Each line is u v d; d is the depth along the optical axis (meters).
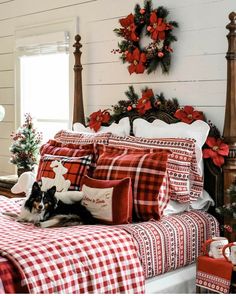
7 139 5.21
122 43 3.87
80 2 4.33
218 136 3.34
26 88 5.01
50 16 4.62
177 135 3.31
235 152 3.17
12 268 2.15
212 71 3.40
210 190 3.30
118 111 3.88
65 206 2.93
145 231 2.76
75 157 3.37
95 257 2.40
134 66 3.79
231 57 3.14
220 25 3.35
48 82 4.81
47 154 3.60
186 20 3.53
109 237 2.56
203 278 2.72
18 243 2.33
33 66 4.95
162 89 3.71
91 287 2.33
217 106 3.38
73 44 4.32
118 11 4.01
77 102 4.22
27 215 2.92
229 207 2.95
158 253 2.77
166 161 2.98
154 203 2.92
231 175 3.18
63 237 2.44
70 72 4.45
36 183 2.96
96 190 2.96
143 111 3.68
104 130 3.91
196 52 3.48
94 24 4.22
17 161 4.47
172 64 3.63
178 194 3.11
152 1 3.74
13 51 5.07
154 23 3.63
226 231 3.17
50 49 4.61
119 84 4.04
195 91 3.50
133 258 2.57
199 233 3.04
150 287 2.71
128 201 2.89
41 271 2.18
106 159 3.20
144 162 3.02
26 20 4.89
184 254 2.94
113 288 2.42
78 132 3.88
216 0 3.36
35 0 4.77
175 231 2.90
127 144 3.41
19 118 5.04
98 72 4.21
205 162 3.31
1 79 5.26
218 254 2.73
